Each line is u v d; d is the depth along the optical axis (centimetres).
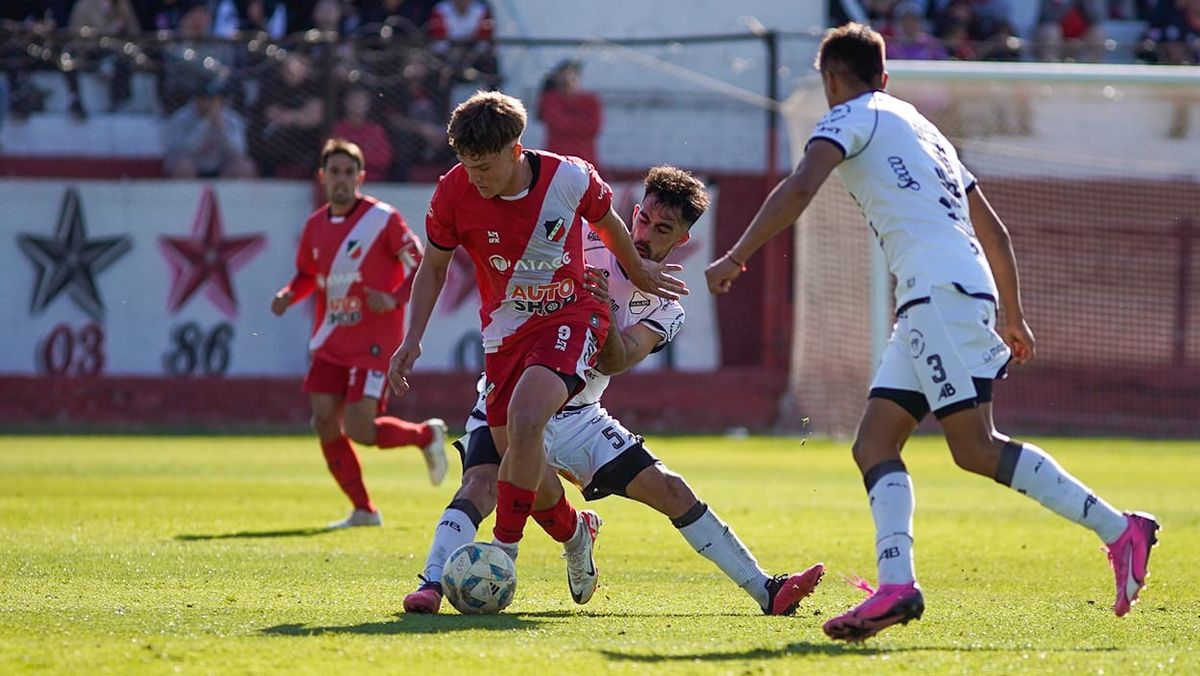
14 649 1424
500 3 7144
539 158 1727
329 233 2989
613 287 1938
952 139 6378
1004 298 1758
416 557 2388
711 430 6162
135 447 5056
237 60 6312
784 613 1838
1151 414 6344
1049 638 1622
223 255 6025
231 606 1788
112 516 3033
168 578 2070
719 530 1852
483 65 6384
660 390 6141
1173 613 1861
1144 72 5425
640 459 1861
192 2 6706
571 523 1867
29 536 2631
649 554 2533
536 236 1731
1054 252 6378
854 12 7212
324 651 1427
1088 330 6366
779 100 6250
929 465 4809
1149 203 6391
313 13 6756
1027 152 6384
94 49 6384
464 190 1731
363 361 2959
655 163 6825
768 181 6306
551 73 6469
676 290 1852
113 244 5969
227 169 6247
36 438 5422
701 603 1948
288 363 6062
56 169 6275
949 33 7025
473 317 6003
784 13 7194
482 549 1748
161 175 6338
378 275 2958
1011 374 6319
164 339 6003
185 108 6294
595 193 1748
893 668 1372
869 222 1630
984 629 1692
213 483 3875
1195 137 6444
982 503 3625
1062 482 1578
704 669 1350
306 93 6262
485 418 1897
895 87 5709
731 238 6344
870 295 5725
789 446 5475
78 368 5972
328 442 2950
